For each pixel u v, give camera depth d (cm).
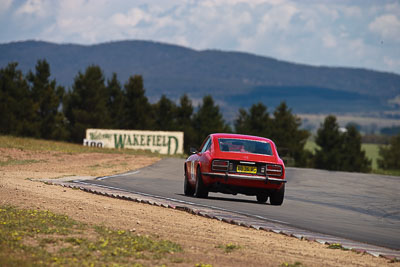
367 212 5772
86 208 4297
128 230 3375
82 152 14962
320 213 5259
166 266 2517
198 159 5756
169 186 7350
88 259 2542
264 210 5053
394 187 9619
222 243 3173
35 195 4931
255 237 3478
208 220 4097
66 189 5772
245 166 5450
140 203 4944
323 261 2858
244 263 2670
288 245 3266
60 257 2545
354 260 2928
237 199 6091
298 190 8125
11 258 2405
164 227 3619
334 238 3606
